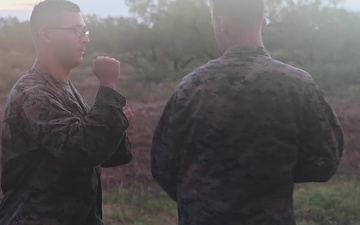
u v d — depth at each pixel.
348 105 22.86
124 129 2.78
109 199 9.02
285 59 39.06
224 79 2.73
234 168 2.69
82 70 37.44
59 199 2.90
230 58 2.78
